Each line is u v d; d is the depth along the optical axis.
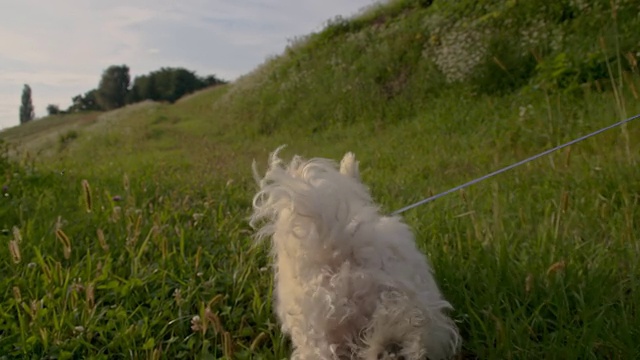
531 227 1.09
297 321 0.66
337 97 3.69
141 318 0.91
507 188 1.43
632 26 2.31
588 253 0.97
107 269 1.00
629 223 0.98
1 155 1.83
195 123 5.32
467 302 0.83
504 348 0.75
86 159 3.67
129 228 1.17
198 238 1.21
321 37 4.91
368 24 4.70
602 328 0.77
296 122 3.89
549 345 0.76
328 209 0.65
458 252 1.01
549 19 2.82
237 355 0.81
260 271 1.04
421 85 3.17
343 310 0.61
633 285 0.83
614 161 1.41
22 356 0.81
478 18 3.27
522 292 0.87
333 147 2.90
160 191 1.71
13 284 0.98
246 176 2.15
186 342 0.86
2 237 1.17
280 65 5.21
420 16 3.95
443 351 0.66
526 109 2.13
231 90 6.17
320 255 0.65
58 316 0.87
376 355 0.59
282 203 0.68
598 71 2.16
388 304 0.60
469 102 2.65
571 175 1.39
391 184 1.72
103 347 0.82
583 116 1.88
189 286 0.97
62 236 0.94
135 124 5.50
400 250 0.68
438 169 1.87
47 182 1.70
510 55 2.73
